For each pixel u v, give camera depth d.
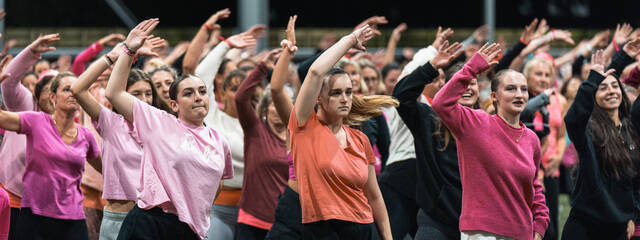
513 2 31.55
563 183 15.21
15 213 9.56
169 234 7.91
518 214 8.17
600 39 15.65
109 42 12.76
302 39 30.59
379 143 10.95
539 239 8.41
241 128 11.02
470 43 18.20
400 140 10.29
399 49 30.14
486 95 12.31
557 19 31.00
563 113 14.23
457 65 9.97
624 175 9.55
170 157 7.88
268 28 29.73
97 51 12.66
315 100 7.45
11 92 9.48
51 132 9.02
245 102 10.16
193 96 8.11
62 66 15.76
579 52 16.83
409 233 10.83
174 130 8.01
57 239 9.09
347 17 31.58
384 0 31.50
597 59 9.33
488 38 27.52
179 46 15.30
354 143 7.84
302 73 9.72
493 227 8.10
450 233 9.24
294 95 12.28
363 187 8.05
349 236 7.56
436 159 9.24
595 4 30.59
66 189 9.09
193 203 7.93
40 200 8.97
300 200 8.02
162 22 29.34
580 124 9.27
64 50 25.98
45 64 14.25
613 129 9.62
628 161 9.54
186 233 7.98
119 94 7.88
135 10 28.31
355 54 15.38
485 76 12.78
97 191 10.45
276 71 7.93
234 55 13.95
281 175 10.46
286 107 8.11
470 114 8.17
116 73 7.85
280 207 8.97
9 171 9.55
